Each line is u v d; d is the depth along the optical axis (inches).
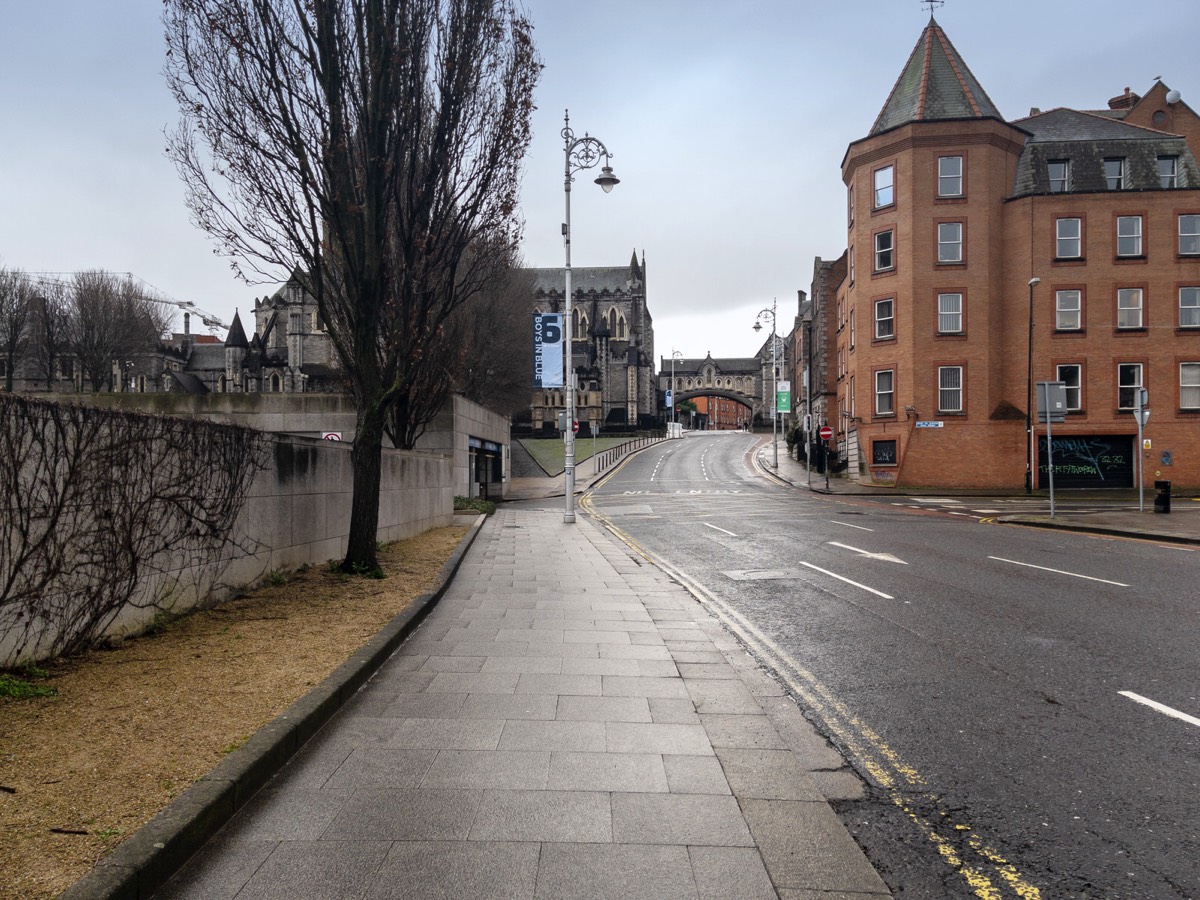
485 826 156.9
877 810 169.0
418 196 476.4
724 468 2316.7
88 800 152.6
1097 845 153.4
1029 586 445.1
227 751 179.0
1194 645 306.7
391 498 657.0
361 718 221.8
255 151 424.2
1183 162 1555.1
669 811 164.9
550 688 252.7
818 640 323.0
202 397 1179.9
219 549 358.0
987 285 1521.9
